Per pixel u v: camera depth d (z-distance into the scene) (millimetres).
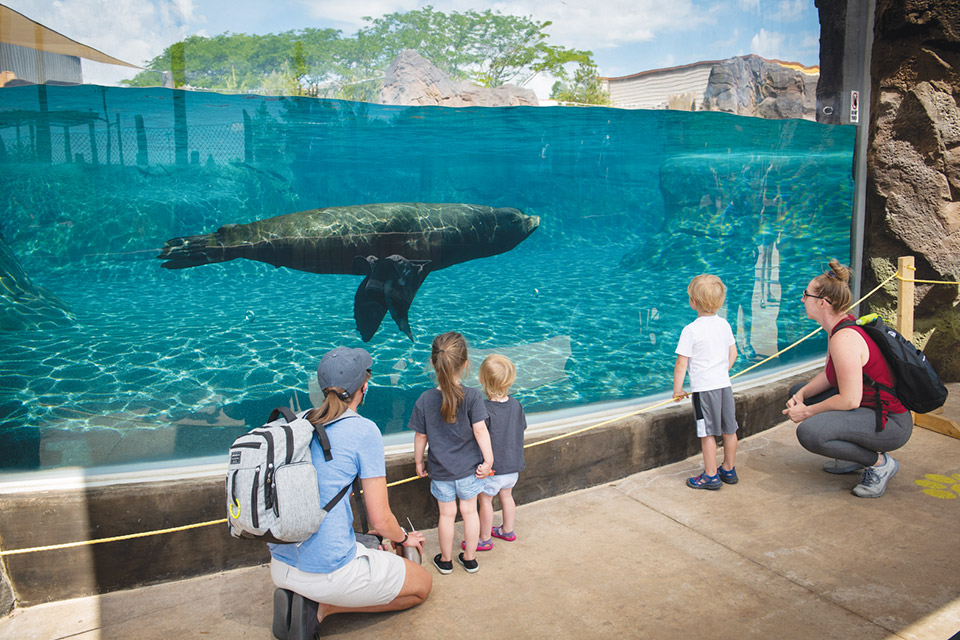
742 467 4508
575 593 2988
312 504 2326
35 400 3701
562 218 5359
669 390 5445
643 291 5832
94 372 3801
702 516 3775
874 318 3918
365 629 2750
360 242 4414
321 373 2621
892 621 2711
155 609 2957
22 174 3510
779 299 6359
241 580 3189
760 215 6145
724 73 5449
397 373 4789
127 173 3680
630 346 5633
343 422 2592
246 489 2281
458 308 5164
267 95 3754
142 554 3115
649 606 2867
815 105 6016
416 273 4707
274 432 2367
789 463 4559
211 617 2883
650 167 5516
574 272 5559
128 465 3459
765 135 5844
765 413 5211
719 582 3055
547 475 4039
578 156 5172
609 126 5070
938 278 5891
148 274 3848
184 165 3771
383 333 4684
